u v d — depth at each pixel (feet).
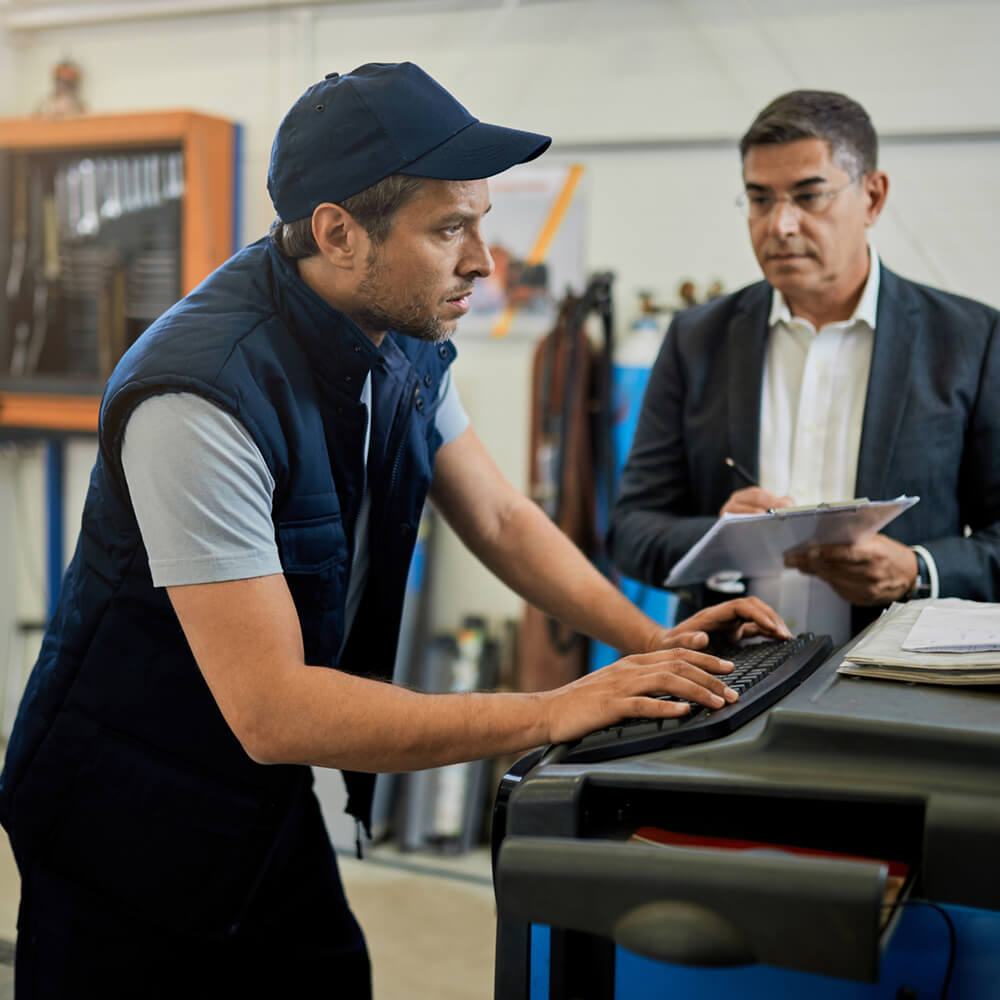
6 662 14.55
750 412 6.21
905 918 2.83
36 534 14.57
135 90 13.65
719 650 4.42
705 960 2.39
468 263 4.00
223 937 4.32
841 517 4.75
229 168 12.73
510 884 2.63
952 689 3.12
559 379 11.25
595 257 11.86
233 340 3.84
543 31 11.74
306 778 4.69
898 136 10.48
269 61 12.88
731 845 2.96
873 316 6.05
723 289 11.32
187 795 4.17
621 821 3.13
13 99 14.24
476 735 3.49
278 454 3.86
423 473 4.77
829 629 6.04
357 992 4.89
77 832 4.22
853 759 2.78
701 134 11.21
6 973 6.97
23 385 13.07
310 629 4.26
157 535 3.66
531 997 2.97
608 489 10.96
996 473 5.87
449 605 12.72
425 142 3.76
